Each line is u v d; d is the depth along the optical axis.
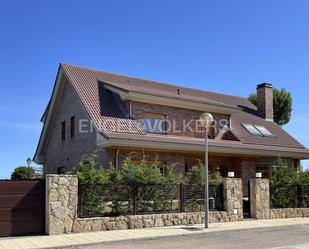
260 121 30.55
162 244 11.92
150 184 15.52
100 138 19.75
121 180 14.95
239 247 11.37
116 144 19.28
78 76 24.36
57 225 13.36
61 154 25.72
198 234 13.81
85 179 14.12
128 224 14.61
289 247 11.31
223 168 25.58
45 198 13.61
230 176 17.92
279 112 46.31
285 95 46.53
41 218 13.60
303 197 20.14
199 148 21.75
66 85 25.27
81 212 14.01
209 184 17.09
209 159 24.84
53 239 12.38
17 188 13.36
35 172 32.25
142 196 15.41
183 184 16.27
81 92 22.88
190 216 16.05
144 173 15.32
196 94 29.52
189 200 16.38
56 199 13.45
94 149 21.42
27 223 13.38
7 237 12.80
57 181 13.55
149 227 14.95
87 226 13.88
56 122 26.73
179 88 29.17
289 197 19.66
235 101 32.38
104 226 14.16
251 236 13.58
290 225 16.33
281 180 19.53
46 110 27.17
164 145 20.55
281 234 14.09
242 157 25.67
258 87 32.66
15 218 13.21
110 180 14.79
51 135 27.52
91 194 14.27
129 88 22.20
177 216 15.73
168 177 16.08
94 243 11.86
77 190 13.93
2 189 13.13
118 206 14.88
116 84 23.77
